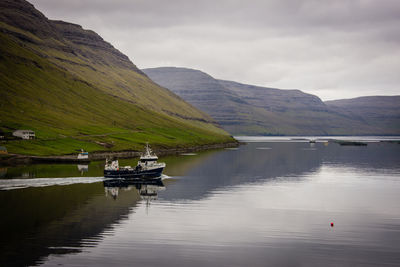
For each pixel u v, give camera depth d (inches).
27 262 2363.4
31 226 3088.1
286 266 2358.5
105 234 2906.0
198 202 4067.4
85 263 2356.1
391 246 2709.2
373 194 4603.8
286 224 3228.3
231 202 4074.8
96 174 6048.2
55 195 4333.2
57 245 2657.5
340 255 2541.8
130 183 5339.6
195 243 2731.3
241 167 7544.3
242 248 2640.3
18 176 5684.1
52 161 7849.4
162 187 5029.5
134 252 2541.8
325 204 4008.4
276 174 6476.4
